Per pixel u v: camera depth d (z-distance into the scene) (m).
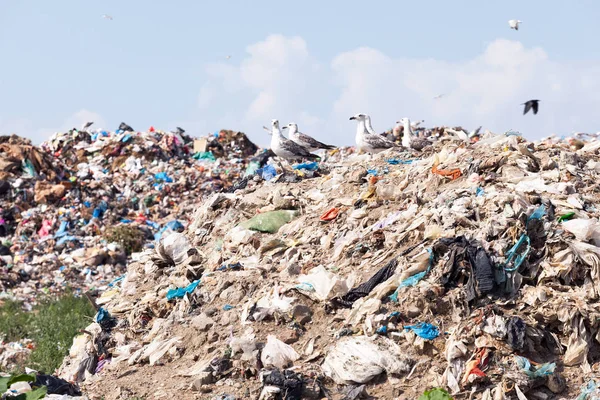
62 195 113.94
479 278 39.19
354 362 37.69
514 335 36.97
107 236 101.44
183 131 146.50
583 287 39.16
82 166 126.25
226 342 42.44
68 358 50.44
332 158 83.25
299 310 42.56
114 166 127.56
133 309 51.03
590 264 39.19
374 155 66.62
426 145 66.62
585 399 35.09
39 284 90.19
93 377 44.19
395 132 99.31
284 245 50.84
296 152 68.50
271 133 72.12
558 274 39.34
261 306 43.69
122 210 113.50
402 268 42.03
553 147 54.38
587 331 37.62
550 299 38.62
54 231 105.12
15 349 64.56
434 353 37.91
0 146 121.69
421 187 50.59
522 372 35.94
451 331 38.34
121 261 97.75
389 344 38.38
